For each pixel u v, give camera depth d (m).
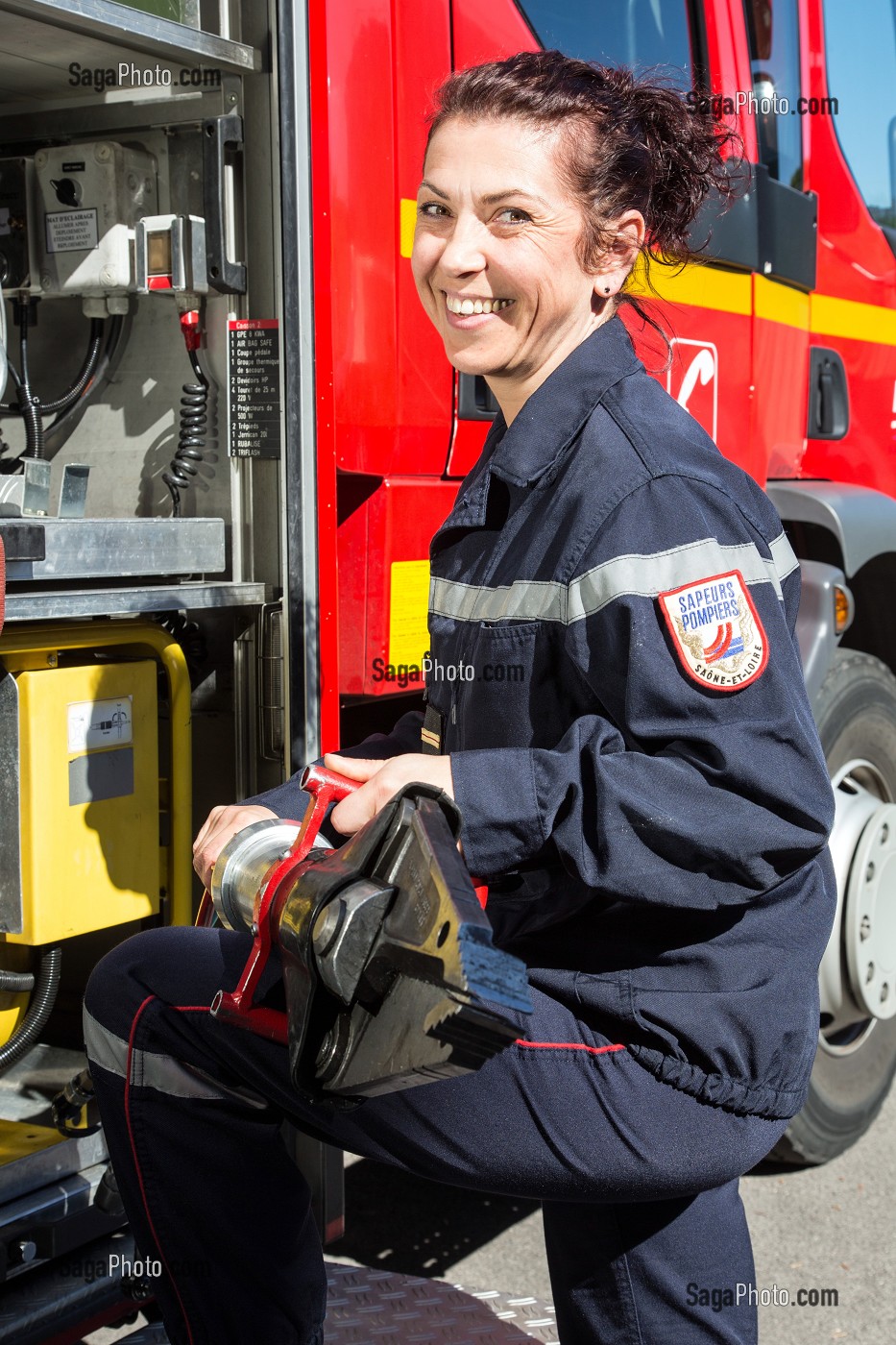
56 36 1.80
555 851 1.30
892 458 3.74
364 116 2.03
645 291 2.50
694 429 1.37
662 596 1.24
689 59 2.82
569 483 1.34
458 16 2.23
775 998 1.30
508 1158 1.30
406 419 2.13
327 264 1.92
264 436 1.92
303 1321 1.48
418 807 1.14
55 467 2.24
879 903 2.93
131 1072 1.42
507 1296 2.01
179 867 1.96
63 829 1.83
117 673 1.89
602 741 1.25
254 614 1.96
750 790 1.22
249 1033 1.34
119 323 2.16
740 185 2.86
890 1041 3.11
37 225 2.11
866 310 3.57
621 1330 1.45
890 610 3.35
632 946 1.32
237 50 1.84
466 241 1.36
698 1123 1.29
